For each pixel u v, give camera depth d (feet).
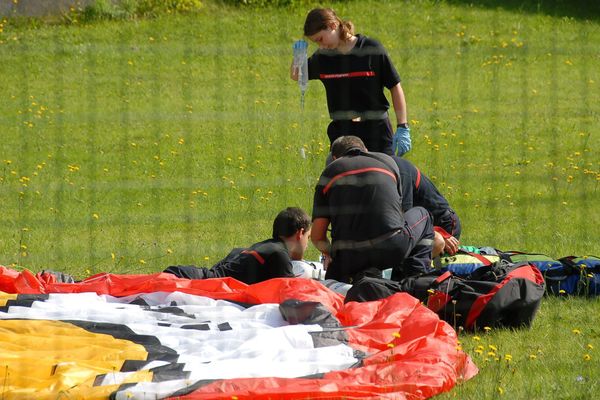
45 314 60.29
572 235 91.35
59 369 48.19
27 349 52.75
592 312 66.39
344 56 78.89
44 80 163.94
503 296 61.16
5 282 67.82
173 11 197.88
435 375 49.55
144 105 150.71
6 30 186.60
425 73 172.24
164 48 181.57
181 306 62.18
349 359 52.37
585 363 54.90
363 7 204.85
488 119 147.02
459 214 98.53
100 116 144.05
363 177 67.82
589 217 98.73
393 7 205.46
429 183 74.38
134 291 66.23
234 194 105.91
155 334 56.08
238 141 131.23
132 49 180.86
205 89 160.66
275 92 159.84
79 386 45.98
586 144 135.13
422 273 66.69
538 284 64.08
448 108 151.94
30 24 189.67
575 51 188.24
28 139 132.26
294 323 58.59
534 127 143.74
